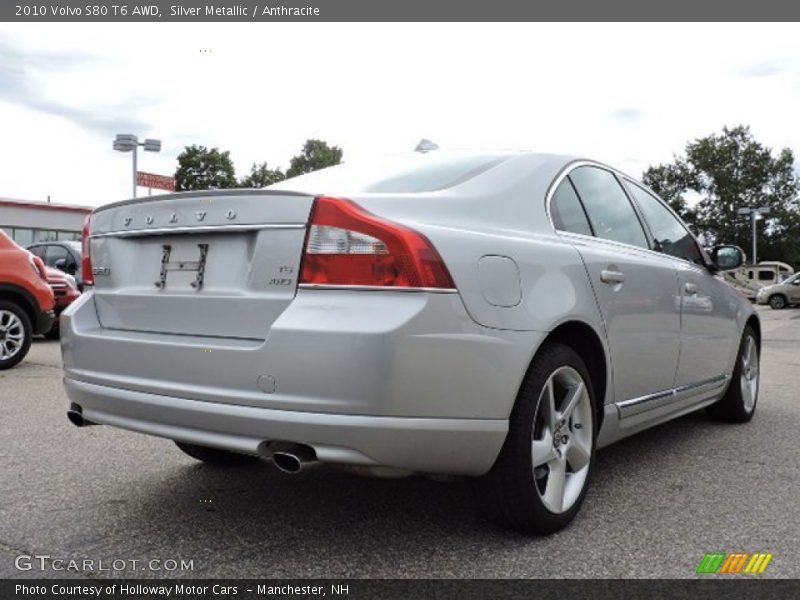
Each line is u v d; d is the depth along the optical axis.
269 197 2.59
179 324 2.77
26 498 3.27
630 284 3.41
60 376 6.81
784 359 9.57
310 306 2.43
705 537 2.83
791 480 3.61
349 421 2.31
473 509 3.12
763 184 69.31
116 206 3.08
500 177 3.09
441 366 2.41
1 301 7.26
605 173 3.81
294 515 3.06
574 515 2.95
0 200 30.48
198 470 3.71
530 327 2.69
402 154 3.56
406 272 2.38
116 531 2.88
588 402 3.04
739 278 45.22
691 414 5.33
